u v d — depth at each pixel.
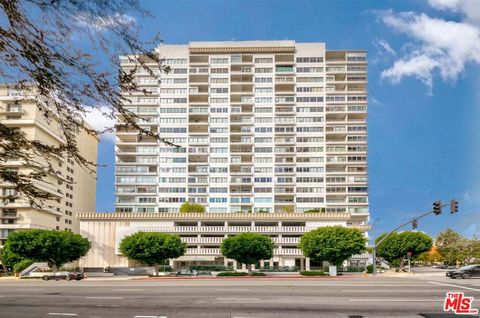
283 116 108.94
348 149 107.00
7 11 5.79
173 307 17.56
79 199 99.75
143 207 104.00
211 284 29.98
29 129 68.94
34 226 77.56
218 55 111.25
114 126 7.40
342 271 61.44
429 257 120.25
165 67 6.91
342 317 15.12
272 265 68.00
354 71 109.88
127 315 15.59
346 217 71.56
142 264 67.19
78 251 60.22
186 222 73.25
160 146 106.19
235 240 55.84
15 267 64.19
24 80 6.48
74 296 22.17
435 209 38.06
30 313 16.19
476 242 109.62
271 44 110.94
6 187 7.61
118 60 6.51
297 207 104.50
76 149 7.34
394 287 26.80
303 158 106.94
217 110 108.94
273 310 16.67
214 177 105.94
